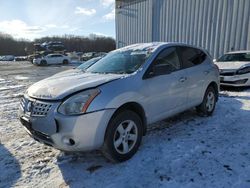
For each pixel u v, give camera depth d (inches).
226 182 109.3
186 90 171.8
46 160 137.3
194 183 109.7
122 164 128.0
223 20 448.1
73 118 112.5
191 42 512.7
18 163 135.2
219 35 458.0
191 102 179.9
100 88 121.0
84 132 114.0
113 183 112.3
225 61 360.8
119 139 127.4
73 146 115.4
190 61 182.7
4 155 145.2
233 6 429.4
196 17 496.4
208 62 203.8
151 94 143.1
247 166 121.6
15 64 1501.0
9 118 223.1
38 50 1732.3
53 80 139.7
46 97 120.5
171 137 160.1
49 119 116.0
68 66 1201.4
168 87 155.1
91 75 144.2
